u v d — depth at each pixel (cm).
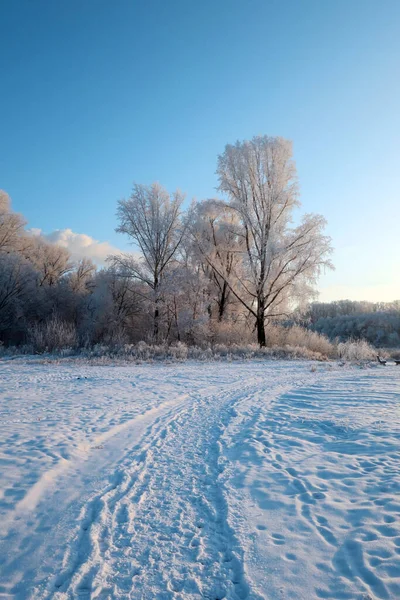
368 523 381
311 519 400
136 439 703
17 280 3272
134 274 3253
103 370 1742
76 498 454
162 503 446
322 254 2745
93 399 1063
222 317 3275
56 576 310
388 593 281
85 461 579
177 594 290
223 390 1267
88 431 733
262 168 2908
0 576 309
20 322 3297
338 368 1920
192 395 1174
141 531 382
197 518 411
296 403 1040
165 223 3247
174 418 876
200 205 3106
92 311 3500
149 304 3130
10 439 660
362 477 499
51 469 527
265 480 509
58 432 712
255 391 1248
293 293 2884
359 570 311
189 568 322
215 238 3266
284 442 684
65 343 2589
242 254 3162
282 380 1488
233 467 565
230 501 448
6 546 351
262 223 2919
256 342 2967
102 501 445
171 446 668
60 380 1430
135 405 997
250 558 334
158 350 2462
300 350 2620
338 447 639
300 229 2820
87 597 285
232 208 3023
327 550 343
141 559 335
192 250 3130
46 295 3556
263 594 286
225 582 304
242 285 3200
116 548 351
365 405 953
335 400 1042
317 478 507
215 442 693
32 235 4031
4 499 436
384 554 329
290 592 288
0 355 2348
